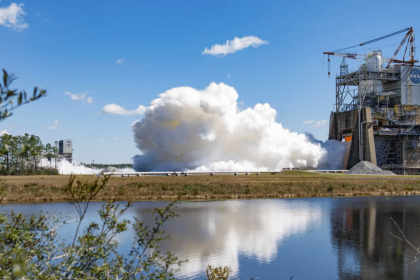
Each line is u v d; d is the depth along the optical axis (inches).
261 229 1443.2
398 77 5565.9
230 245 1194.0
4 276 382.9
